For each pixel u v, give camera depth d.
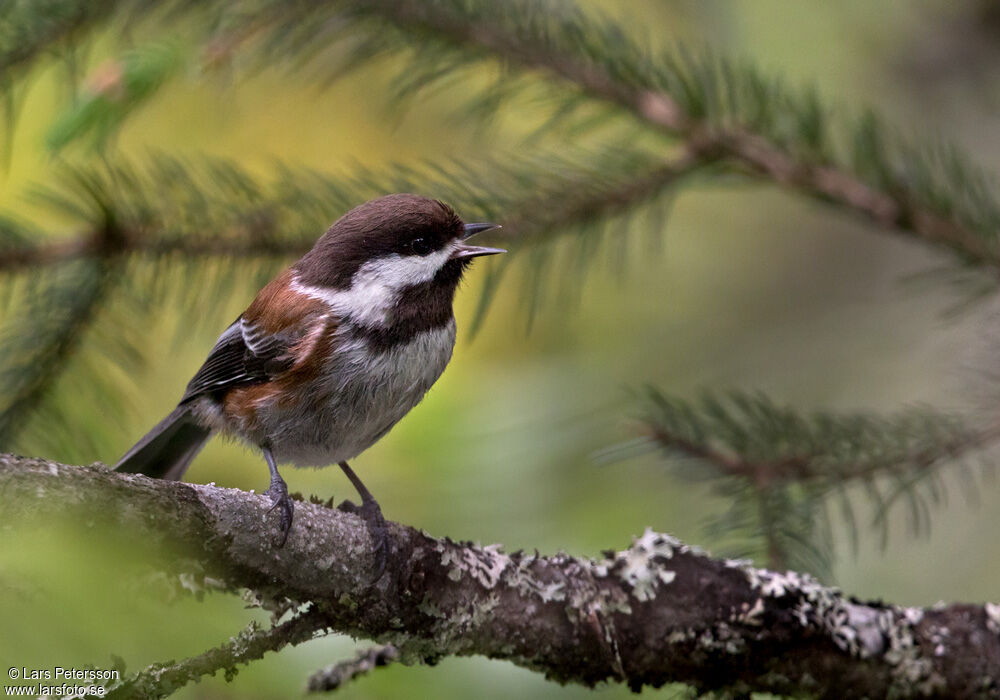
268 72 8.77
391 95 7.54
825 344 10.87
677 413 7.20
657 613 6.02
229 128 10.92
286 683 6.29
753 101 7.31
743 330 11.07
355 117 10.96
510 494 8.62
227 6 6.86
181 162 7.30
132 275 7.18
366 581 5.48
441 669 6.97
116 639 2.16
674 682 6.19
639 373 10.60
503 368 10.02
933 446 7.02
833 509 9.40
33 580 2.16
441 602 5.70
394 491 8.78
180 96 10.44
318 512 5.42
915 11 11.03
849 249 11.64
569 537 8.41
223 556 5.01
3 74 6.82
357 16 7.06
